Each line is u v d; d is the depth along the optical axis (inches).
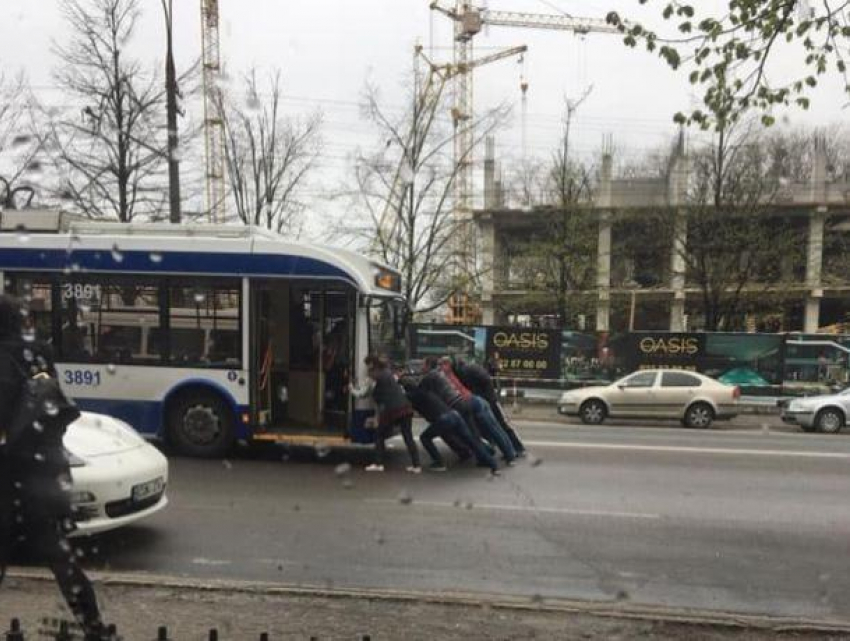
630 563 217.9
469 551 225.8
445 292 1001.5
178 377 370.6
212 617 150.6
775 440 532.7
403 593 173.5
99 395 374.9
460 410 362.9
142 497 216.8
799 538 248.8
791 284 1225.4
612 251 1272.1
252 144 876.0
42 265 377.1
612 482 342.6
